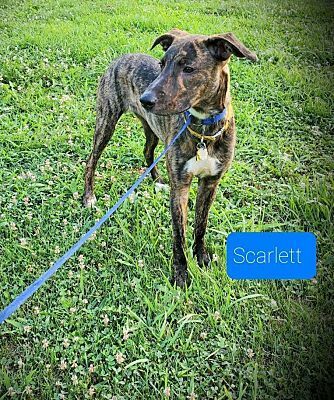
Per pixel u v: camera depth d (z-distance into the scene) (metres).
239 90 2.01
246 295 1.16
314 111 1.88
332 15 2.89
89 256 1.25
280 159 1.62
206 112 1.07
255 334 1.05
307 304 1.15
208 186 1.19
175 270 1.20
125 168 1.58
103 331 1.06
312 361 0.99
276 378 0.97
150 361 1.01
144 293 1.15
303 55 2.36
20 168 1.54
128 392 0.96
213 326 1.07
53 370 1.00
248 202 1.45
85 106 1.87
